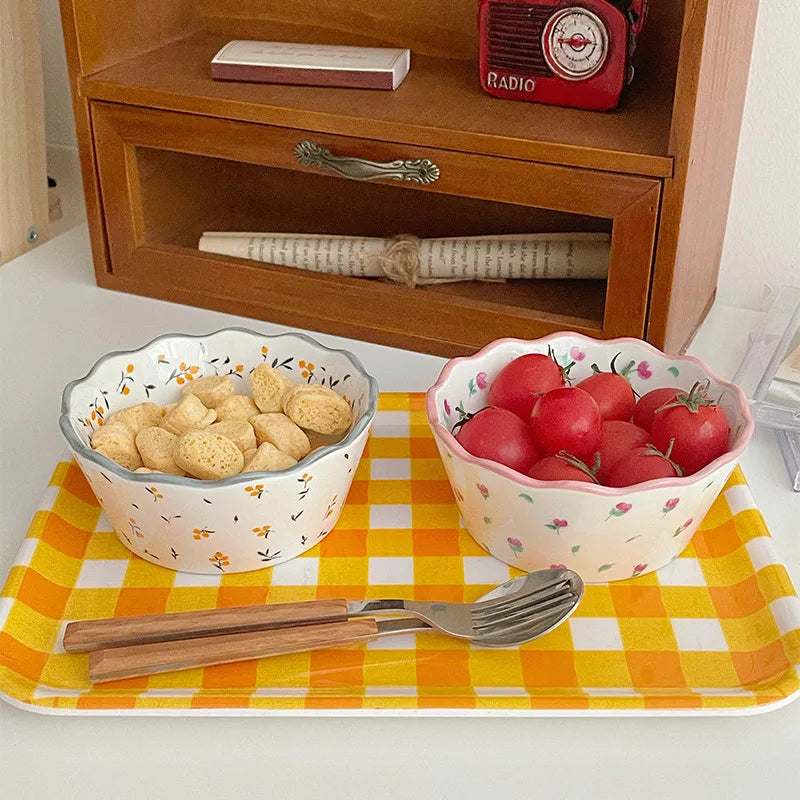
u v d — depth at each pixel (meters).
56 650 0.60
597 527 0.60
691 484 0.59
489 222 1.04
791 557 0.68
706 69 0.73
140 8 0.95
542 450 0.64
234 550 0.64
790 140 0.94
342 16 0.98
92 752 0.55
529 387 0.67
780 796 0.53
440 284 0.96
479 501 0.63
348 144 0.84
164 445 0.65
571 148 0.77
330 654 0.59
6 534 0.70
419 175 0.83
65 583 0.65
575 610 0.63
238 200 1.10
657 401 0.67
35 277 1.03
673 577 0.65
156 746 0.55
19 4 0.99
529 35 0.82
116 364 0.71
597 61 0.81
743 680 0.58
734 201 0.99
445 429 0.63
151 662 0.57
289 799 0.52
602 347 0.71
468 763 0.54
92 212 0.98
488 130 0.80
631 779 0.53
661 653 0.60
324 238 0.98
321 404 0.68
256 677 0.58
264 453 0.64
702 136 0.77
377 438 0.78
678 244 0.78
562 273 0.95
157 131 0.90
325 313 0.93
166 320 0.96
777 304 0.90
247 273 0.95
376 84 0.87
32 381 0.87
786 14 0.89
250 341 0.74
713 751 0.55
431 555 0.67
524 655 0.59
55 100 1.25
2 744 0.55
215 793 0.52
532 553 0.64
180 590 0.64
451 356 0.91
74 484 0.72
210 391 0.70
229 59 0.89
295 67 0.88
